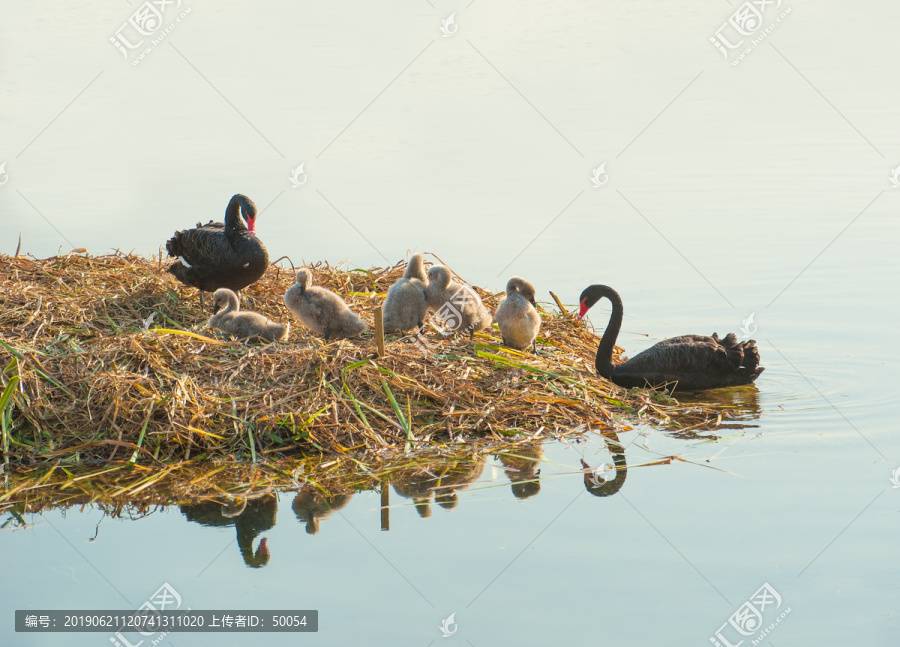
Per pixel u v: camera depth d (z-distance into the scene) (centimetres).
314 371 854
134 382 805
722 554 617
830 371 1010
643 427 852
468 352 966
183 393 798
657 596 572
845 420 864
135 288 1066
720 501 693
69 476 741
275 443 791
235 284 1047
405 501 704
